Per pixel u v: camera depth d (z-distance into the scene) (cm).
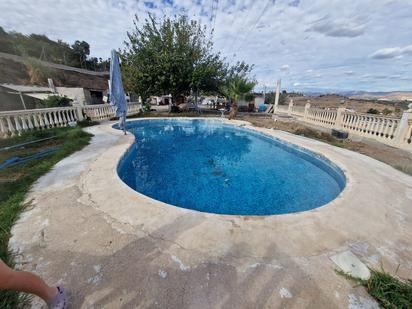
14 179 373
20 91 1320
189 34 1667
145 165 646
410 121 658
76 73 2503
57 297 144
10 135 668
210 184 512
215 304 153
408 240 240
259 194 465
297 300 159
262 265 192
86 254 198
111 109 1317
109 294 158
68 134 726
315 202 430
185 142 945
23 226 238
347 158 575
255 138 1018
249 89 1374
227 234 235
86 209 278
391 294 163
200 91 2002
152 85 1633
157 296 158
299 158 719
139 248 208
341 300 160
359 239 237
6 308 144
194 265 189
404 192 371
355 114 886
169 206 292
